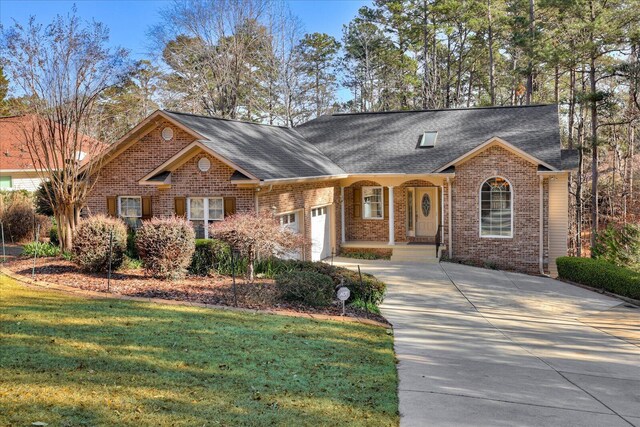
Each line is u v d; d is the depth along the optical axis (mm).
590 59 33188
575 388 8695
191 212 19922
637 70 29016
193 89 41438
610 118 37625
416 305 15523
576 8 31031
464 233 23922
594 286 19188
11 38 18125
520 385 8672
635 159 41906
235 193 19125
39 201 24656
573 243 38906
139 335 9398
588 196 42188
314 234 23750
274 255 16922
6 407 6094
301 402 7035
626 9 29984
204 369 7938
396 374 8867
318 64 53875
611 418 7332
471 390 8273
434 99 46406
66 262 17547
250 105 45500
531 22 36344
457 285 18688
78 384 6953
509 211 23312
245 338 9734
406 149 26297
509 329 13242
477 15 45344
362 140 27953
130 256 18641
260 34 42562
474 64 51438
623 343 12305
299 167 21766
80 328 9625
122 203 22578
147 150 21859
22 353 8023
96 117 23594
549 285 19703
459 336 12148
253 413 6531
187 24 40375
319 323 11578
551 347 11648
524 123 26062
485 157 23391
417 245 24938
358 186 26766
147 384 7156
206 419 6234
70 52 19031
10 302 11539
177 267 15203
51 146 19312
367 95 53719
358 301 14406
